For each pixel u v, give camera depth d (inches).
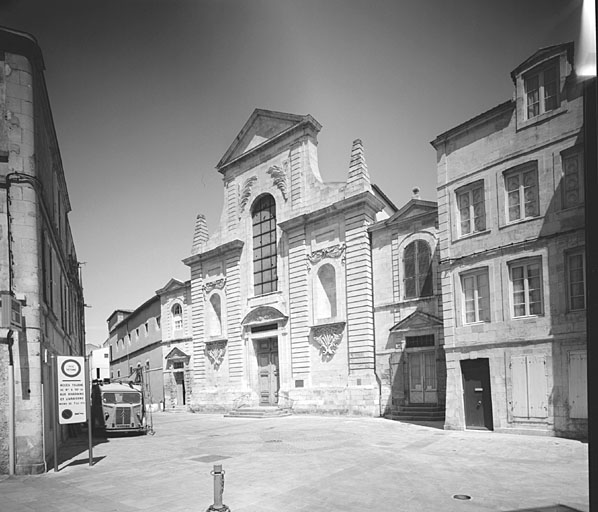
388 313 1011.3
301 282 1162.0
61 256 816.3
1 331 478.9
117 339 2470.5
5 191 499.5
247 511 329.1
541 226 639.1
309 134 1215.6
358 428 791.7
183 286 1609.3
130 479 443.5
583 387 582.2
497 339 669.3
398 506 329.4
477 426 689.6
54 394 508.7
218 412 1327.5
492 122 710.5
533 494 350.3
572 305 603.8
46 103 596.1
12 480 447.2
